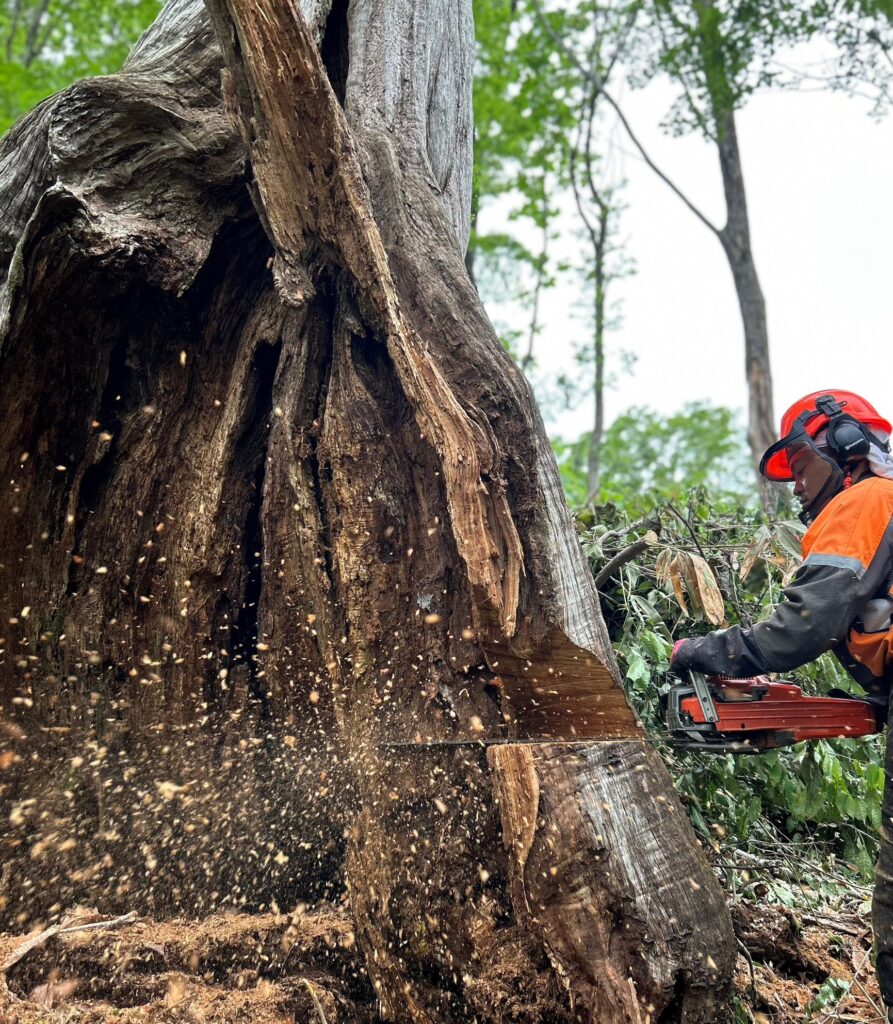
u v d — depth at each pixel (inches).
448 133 132.9
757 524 169.3
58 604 103.8
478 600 81.4
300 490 97.0
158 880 97.0
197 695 104.5
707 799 113.3
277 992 76.2
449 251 104.2
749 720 80.9
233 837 98.7
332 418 96.6
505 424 91.2
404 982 78.2
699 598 102.7
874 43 419.2
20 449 99.9
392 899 80.9
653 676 123.7
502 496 84.5
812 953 102.2
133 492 105.7
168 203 100.2
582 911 72.8
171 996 74.3
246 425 107.2
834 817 117.1
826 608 76.6
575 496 482.3
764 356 484.7
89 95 95.1
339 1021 77.7
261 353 107.6
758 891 116.0
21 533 101.4
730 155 502.0
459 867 80.4
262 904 95.9
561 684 83.8
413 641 91.2
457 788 83.0
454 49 139.8
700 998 71.5
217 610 106.2
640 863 74.5
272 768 101.3
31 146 101.8
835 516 80.3
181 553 104.7
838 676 125.0
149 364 106.8
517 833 74.9
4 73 486.0
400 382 91.6
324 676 101.1
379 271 91.4
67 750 102.1
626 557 122.6
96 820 100.1
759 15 437.4
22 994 74.4
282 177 92.1
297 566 101.5
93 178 95.5
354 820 86.8
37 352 97.4
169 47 109.0
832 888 116.7
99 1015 70.9
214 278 108.0
